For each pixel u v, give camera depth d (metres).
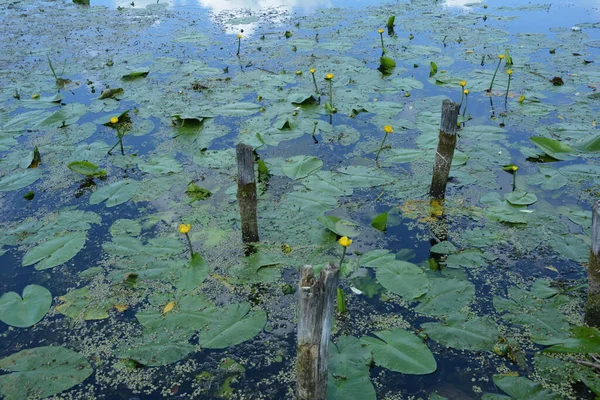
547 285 3.65
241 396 2.95
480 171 5.12
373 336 3.34
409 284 3.62
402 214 4.52
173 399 2.94
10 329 3.43
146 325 3.41
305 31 9.76
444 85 7.20
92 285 3.79
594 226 3.02
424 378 3.01
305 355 2.46
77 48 8.95
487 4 11.47
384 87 7.16
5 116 6.49
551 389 2.88
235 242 4.20
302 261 3.96
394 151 5.45
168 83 7.40
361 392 2.85
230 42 9.21
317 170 5.11
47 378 3.01
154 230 4.38
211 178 5.12
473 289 3.59
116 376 3.09
